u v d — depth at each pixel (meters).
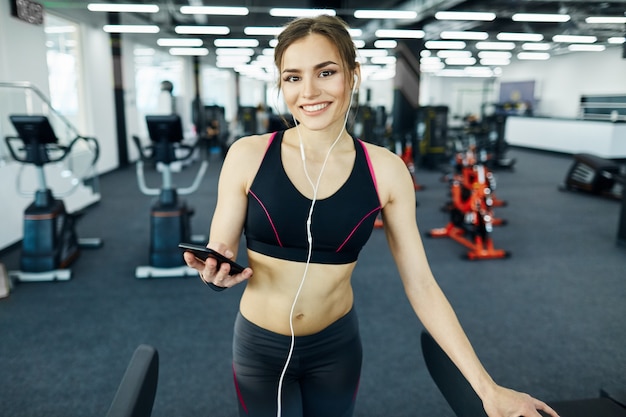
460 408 0.98
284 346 1.04
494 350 2.67
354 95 0.99
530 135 13.19
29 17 5.54
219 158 11.16
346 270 1.01
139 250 4.45
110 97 9.03
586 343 2.76
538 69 15.62
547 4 8.24
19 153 4.79
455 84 20.11
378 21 10.66
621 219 4.68
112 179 8.29
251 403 1.09
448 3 7.26
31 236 3.70
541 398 2.24
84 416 2.09
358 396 2.24
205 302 3.31
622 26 9.62
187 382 2.34
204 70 18.98
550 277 3.83
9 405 2.15
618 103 12.23
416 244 1.02
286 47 0.88
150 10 6.39
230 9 6.57
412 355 2.62
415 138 9.95
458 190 4.73
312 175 0.95
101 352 2.62
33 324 2.95
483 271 3.96
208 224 5.40
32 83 5.75
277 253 0.98
